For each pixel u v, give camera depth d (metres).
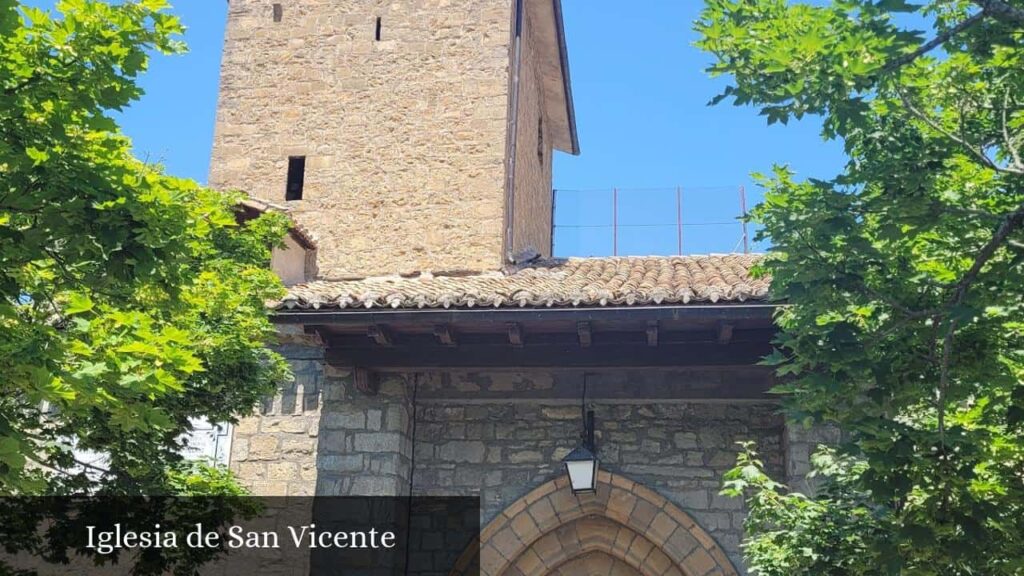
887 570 5.94
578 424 10.12
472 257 12.84
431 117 13.45
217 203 8.45
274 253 11.75
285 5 14.20
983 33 5.82
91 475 7.96
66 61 5.15
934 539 5.65
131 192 5.28
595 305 8.83
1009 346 6.21
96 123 5.14
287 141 13.63
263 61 13.99
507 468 10.10
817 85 5.57
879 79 5.74
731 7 5.89
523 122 14.66
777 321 6.88
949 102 6.39
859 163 6.46
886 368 5.83
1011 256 6.11
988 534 5.80
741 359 9.20
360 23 13.98
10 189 5.08
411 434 10.24
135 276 5.35
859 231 6.05
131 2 5.51
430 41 13.77
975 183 6.36
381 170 13.33
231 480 8.71
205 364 7.78
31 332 5.18
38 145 5.07
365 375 9.70
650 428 10.02
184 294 6.33
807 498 7.83
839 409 6.25
